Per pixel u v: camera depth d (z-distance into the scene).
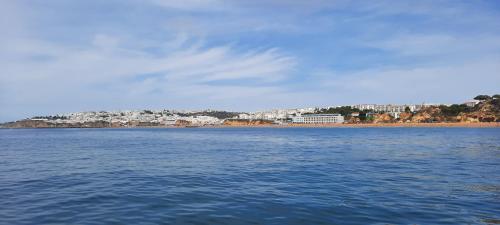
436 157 44.91
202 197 20.78
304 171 32.19
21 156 51.06
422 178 27.52
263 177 28.77
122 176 29.91
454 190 22.53
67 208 18.17
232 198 20.42
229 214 16.84
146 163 40.31
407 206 18.17
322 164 37.81
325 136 122.75
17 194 21.97
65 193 22.22
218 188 23.75
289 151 57.22
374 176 28.64
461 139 90.88
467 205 18.42
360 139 95.94
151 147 70.88
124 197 20.84
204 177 29.00
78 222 15.64
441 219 15.87
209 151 58.81
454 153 50.66
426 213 16.83
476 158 43.38
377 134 134.12
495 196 20.72
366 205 18.42
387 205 18.41
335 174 29.95
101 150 62.53
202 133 183.75
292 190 22.78
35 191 22.97
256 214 16.83
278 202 19.23
